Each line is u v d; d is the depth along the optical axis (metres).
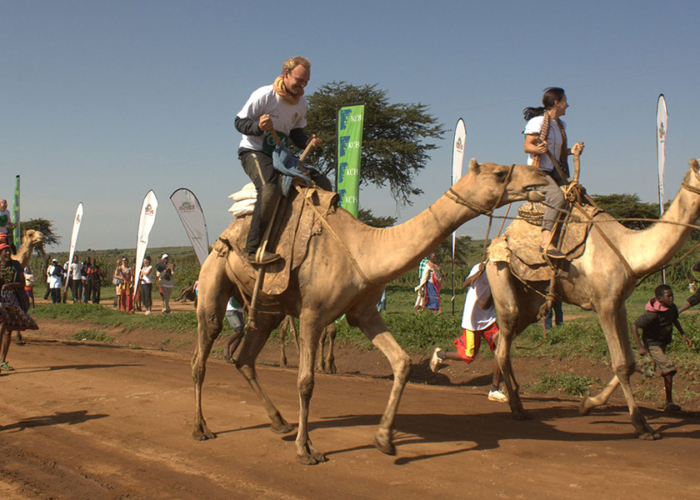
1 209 12.46
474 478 4.77
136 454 5.62
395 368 5.43
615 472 4.82
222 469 5.16
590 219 6.40
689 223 5.80
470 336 8.70
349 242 5.39
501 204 5.18
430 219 5.20
